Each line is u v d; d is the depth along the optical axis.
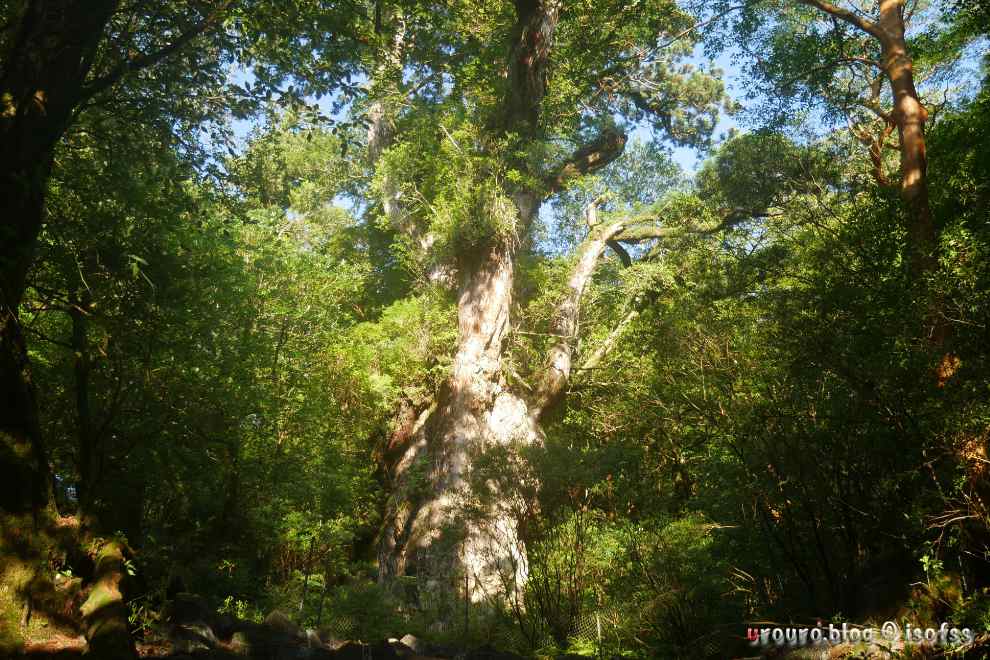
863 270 10.14
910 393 8.45
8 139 7.88
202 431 12.38
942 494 7.50
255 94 11.35
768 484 10.11
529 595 13.22
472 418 22.95
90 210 10.26
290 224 25.73
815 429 9.57
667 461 16.36
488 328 24.19
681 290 15.88
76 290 9.72
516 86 25.67
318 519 18.33
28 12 8.28
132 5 10.44
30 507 6.77
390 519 23.27
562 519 14.00
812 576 9.56
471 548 18.31
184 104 11.38
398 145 26.47
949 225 10.29
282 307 17.12
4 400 6.95
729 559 11.11
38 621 6.38
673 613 10.34
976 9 15.09
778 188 18.56
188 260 11.98
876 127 17.02
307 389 17.88
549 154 25.28
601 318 28.58
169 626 6.73
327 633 7.40
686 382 13.84
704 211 23.89
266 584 16.62
